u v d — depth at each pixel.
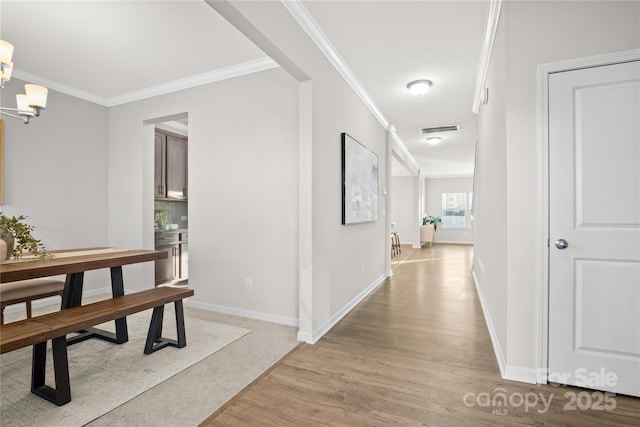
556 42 1.91
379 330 2.92
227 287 3.32
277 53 2.24
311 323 2.63
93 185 4.04
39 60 3.11
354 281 3.73
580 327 1.90
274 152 3.09
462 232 11.71
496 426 1.59
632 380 1.81
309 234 2.64
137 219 3.99
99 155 4.10
